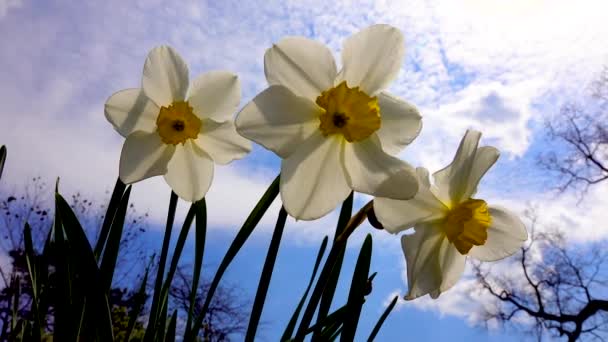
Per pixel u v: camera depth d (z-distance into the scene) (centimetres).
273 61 24
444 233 25
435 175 25
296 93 24
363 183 23
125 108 32
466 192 25
